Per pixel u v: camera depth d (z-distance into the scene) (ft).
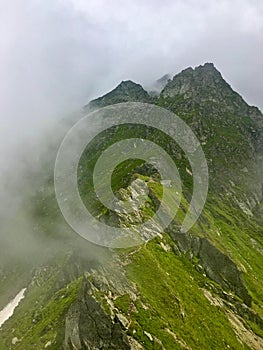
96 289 325.62
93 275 341.00
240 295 520.01
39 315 491.31
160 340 300.20
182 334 326.03
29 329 484.33
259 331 434.30
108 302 314.55
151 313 324.39
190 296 396.98
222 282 525.34
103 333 298.97
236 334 393.09
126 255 399.85
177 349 301.63
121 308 312.91
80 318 316.81
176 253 493.36
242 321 437.58
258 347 398.21
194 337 333.83
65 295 478.18
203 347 329.31
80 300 328.08
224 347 355.15
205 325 365.81
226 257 548.31
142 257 403.75
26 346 388.78
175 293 372.99
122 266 378.94
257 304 535.60
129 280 354.74
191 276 457.27
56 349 348.38
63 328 369.91
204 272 515.50
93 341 300.61
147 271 384.88
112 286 335.26
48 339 370.94
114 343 291.58
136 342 290.56
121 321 300.20
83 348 303.89
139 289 347.56
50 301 507.30
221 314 414.62
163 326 316.19
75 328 317.22
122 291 333.62
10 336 512.63
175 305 355.36
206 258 542.16
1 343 508.12
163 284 375.04
